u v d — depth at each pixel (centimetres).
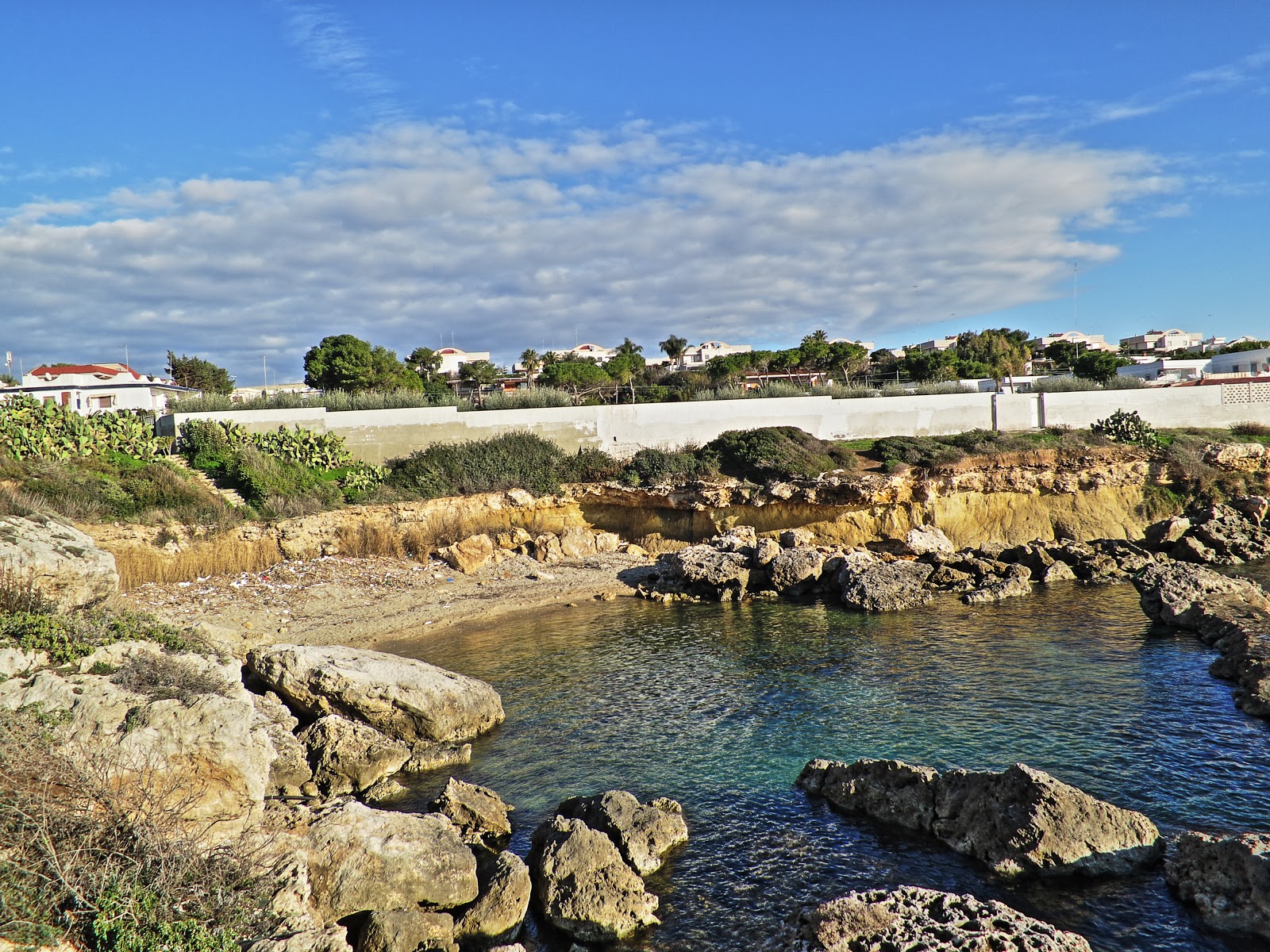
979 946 1068
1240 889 1208
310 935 1013
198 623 2397
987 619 3078
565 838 1413
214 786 1254
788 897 1356
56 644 1440
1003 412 5341
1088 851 1348
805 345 10675
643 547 4444
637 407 4934
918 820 1527
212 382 9281
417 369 9494
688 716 2183
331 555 3719
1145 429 4994
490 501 4250
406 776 1864
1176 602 2875
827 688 2367
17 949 782
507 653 2831
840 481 4181
